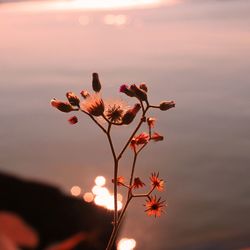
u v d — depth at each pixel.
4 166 12.59
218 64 21.81
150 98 17.89
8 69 26.22
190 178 11.34
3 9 102.06
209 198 10.39
